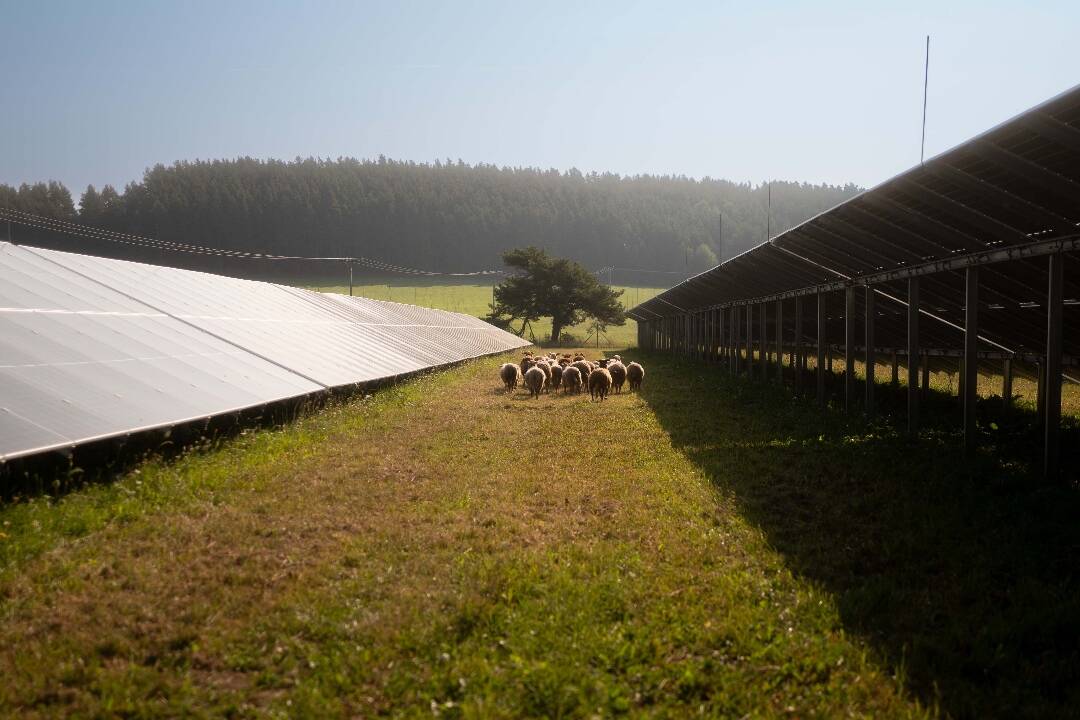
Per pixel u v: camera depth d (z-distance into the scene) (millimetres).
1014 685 4230
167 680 4184
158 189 124562
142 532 6711
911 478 9375
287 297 24750
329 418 13406
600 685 4062
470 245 145250
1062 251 8992
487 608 5078
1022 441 12797
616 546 6586
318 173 156125
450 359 29250
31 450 7309
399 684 4133
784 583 5723
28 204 112375
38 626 4805
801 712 3926
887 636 4852
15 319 10680
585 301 76562
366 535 6785
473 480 9055
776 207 172500
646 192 189875
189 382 11328
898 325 22781
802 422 14773
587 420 14727
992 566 6137
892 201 10852
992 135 7645
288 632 4781
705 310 37312
